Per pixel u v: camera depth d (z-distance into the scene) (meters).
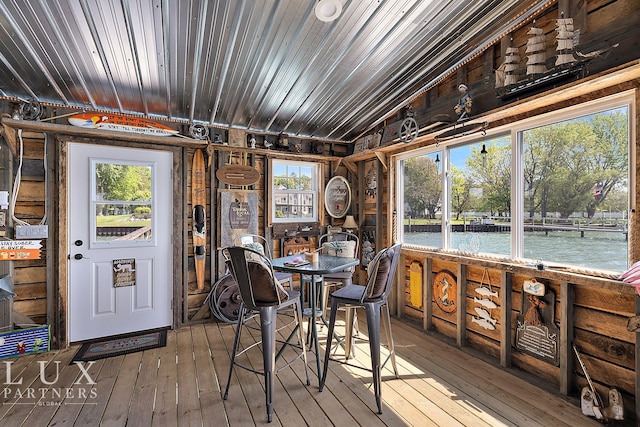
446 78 3.17
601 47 1.98
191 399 2.19
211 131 3.82
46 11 2.02
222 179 3.85
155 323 3.52
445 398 2.21
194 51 2.51
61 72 2.67
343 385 2.36
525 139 2.57
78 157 3.18
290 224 4.34
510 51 2.49
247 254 2.51
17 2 1.94
